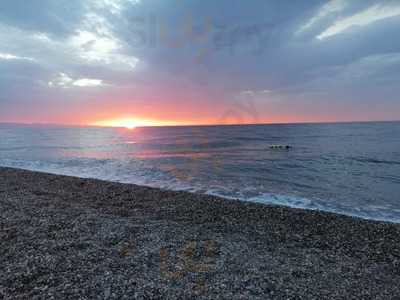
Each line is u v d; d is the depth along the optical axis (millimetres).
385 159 26453
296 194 14125
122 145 45812
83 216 9211
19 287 4742
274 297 4789
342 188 15438
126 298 4504
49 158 28000
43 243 6727
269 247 7492
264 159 27172
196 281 5215
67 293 4582
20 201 11156
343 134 73000
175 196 12758
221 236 8117
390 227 9195
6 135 76938
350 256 7086
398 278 5898
